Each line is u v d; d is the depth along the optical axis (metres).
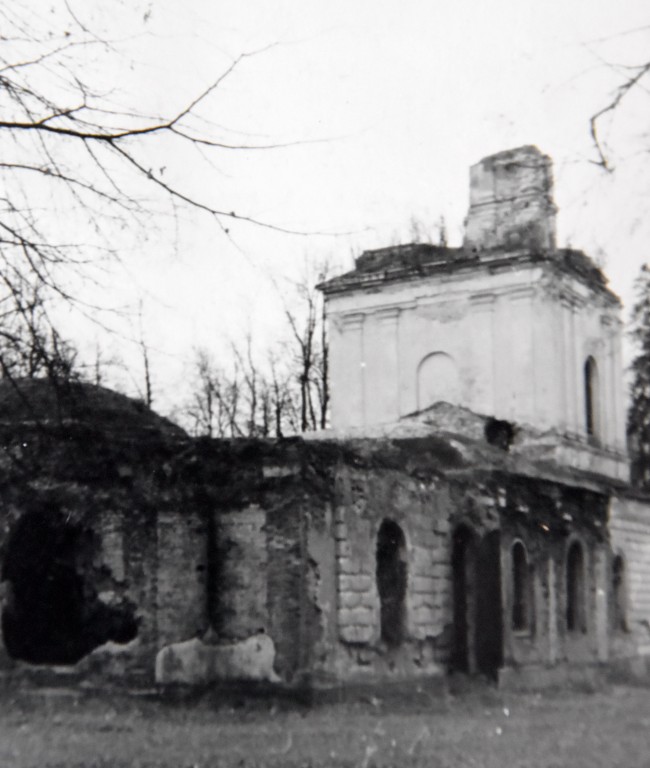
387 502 23.03
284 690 20.45
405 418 33.88
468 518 25.77
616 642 34.22
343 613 21.50
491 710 21.70
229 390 51.78
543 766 13.80
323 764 13.89
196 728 17.84
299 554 20.78
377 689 22.00
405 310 37.91
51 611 21.50
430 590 24.23
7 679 20.97
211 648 20.97
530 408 35.22
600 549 32.69
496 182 36.44
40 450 11.29
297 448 21.03
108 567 21.16
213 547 21.27
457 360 36.69
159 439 21.62
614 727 18.77
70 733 16.95
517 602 27.39
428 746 15.68
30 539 21.47
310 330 50.69
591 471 36.03
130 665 20.84
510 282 35.88
